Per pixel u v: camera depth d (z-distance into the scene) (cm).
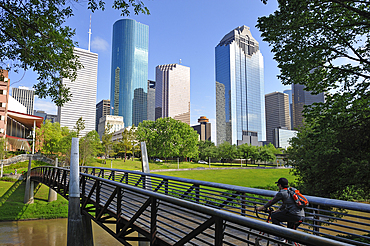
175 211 851
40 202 3369
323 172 1377
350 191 1376
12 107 7075
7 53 1005
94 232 2416
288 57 1191
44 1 938
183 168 7650
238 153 10350
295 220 414
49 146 6384
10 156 5394
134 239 709
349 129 1171
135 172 1259
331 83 1234
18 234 2417
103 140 7444
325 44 1138
